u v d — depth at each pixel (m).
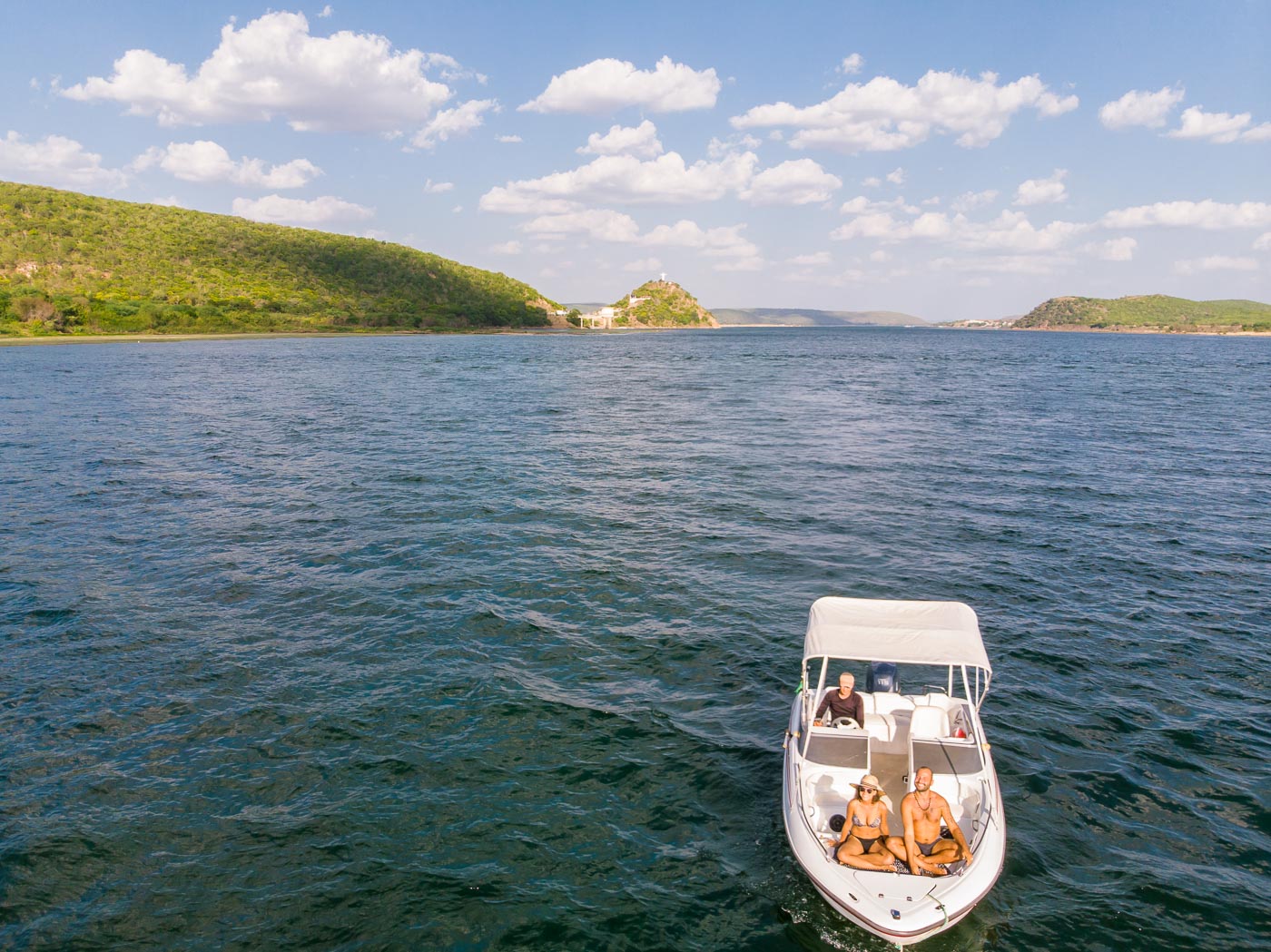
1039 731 13.82
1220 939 9.48
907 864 9.61
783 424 48.91
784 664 16.38
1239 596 19.88
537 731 13.90
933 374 93.25
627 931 9.62
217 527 25.56
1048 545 23.86
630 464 35.72
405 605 19.22
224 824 11.45
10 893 10.11
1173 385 78.06
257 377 79.69
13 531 25.20
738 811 11.80
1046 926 9.66
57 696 14.99
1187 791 12.23
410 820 11.57
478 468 34.56
